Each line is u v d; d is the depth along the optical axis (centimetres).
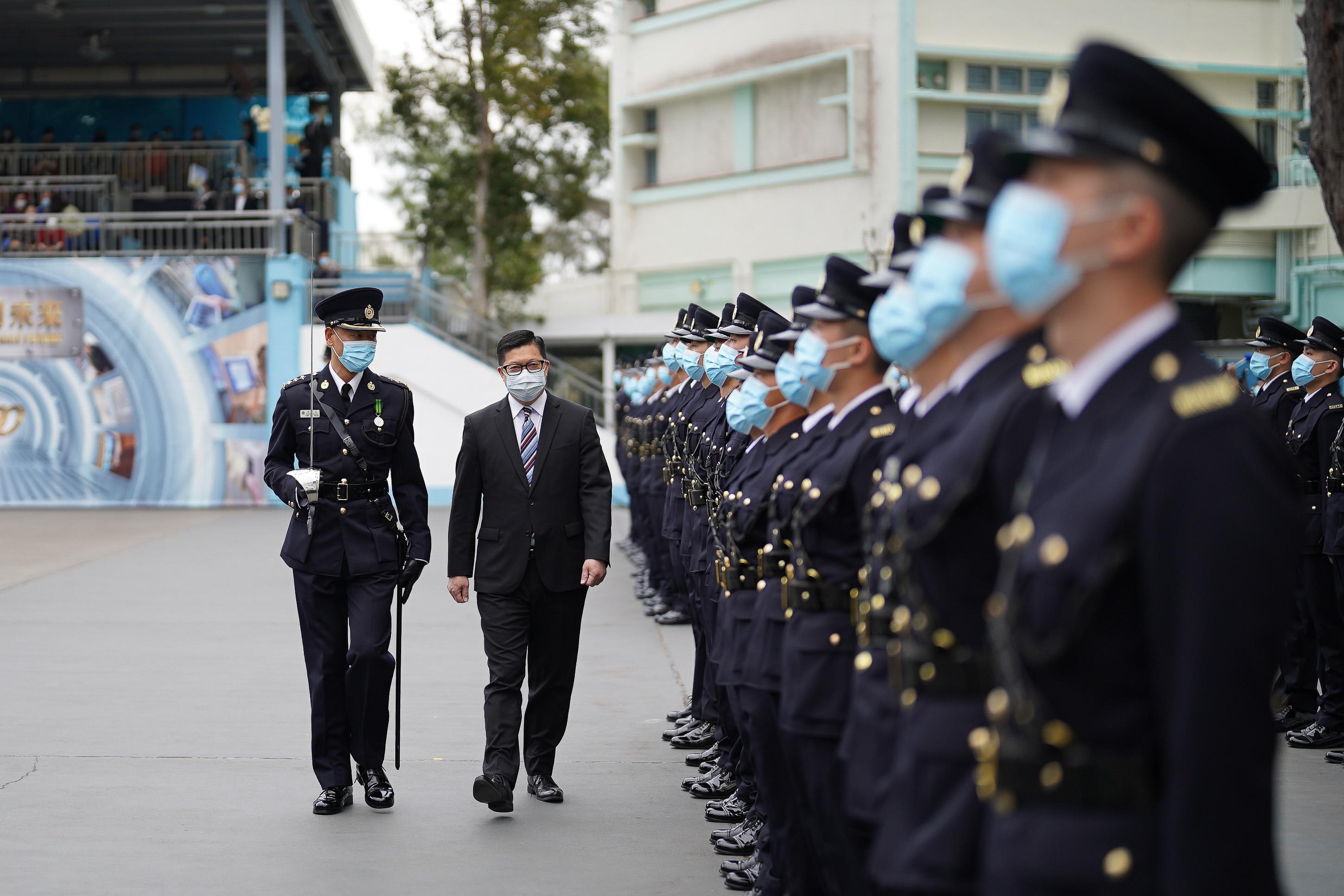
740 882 526
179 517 2056
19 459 2203
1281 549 213
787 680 416
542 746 664
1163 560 217
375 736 638
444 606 1290
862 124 2736
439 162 3156
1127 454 225
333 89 2847
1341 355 803
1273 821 212
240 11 2378
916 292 291
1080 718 230
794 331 450
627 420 1631
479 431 660
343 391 642
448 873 544
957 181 323
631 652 1052
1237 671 209
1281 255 2511
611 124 3192
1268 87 2675
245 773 695
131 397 2202
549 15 2933
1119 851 225
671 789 677
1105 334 235
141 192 2416
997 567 267
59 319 2195
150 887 524
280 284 2189
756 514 473
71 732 777
